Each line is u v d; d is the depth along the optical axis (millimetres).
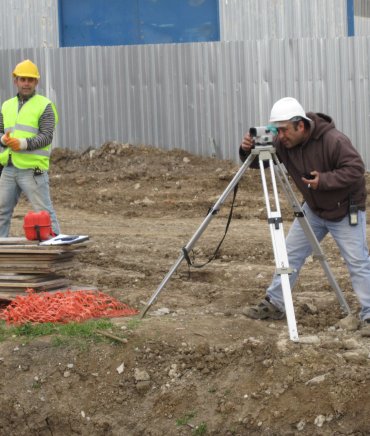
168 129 18641
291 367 7754
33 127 10844
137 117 18797
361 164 7871
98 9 21719
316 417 7469
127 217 15469
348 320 8516
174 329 8492
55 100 19156
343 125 18047
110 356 8305
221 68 18281
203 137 18438
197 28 21312
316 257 8422
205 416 7781
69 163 18594
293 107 7930
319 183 7812
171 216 15383
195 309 9430
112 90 18875
